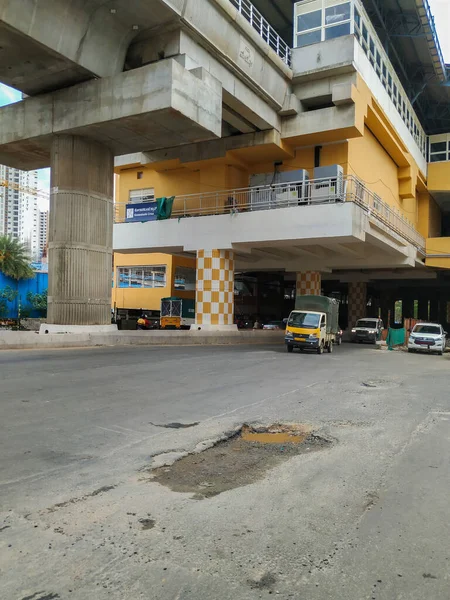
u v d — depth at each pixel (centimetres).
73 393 930
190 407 854
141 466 535
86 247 1977
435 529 396
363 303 4384
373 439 682
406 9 3123
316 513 422
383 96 2866
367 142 2859
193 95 1712
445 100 4325
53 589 297
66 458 550
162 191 3094
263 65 2211
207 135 1877
